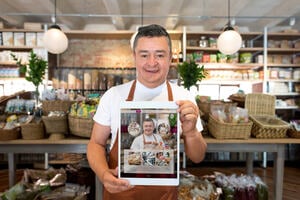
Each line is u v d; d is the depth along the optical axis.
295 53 4.93
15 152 2.12
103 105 1.18
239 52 4.85
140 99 1.14
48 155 4.34
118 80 4.75
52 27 3.57
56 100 2.33
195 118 1.00
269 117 2.50
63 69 4.89
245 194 2.27
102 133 1.18
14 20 5.06
